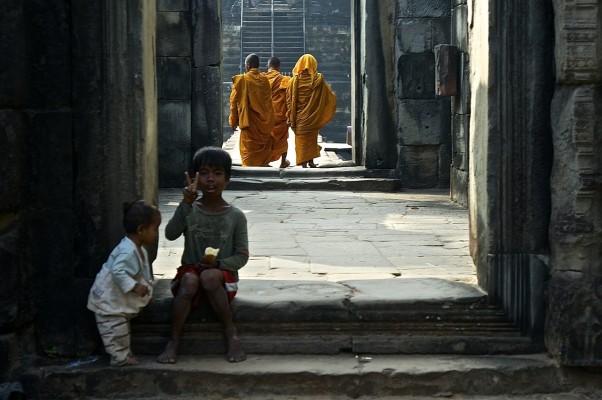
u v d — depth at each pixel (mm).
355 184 11688
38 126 4727
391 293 5008
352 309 4863
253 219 8898
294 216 9148
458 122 10336
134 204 4617
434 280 5363
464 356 4824
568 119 4637
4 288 4629
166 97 12023
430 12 11719
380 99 12125
